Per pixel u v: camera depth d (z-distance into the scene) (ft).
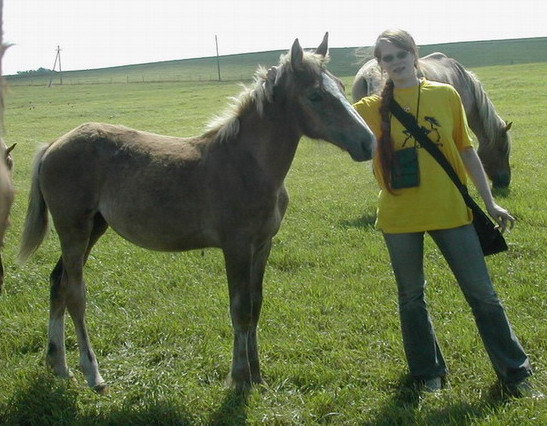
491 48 314.55
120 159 17.12
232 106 16.44
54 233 30.89
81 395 15.96
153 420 14.80
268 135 15.80
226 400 15.38
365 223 31.35
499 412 13.79
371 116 15.24
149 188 16.48
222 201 15.83
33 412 15.37
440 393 14.90
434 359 15.71
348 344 18.21
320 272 24.41
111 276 24.45
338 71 250.57
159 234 16.71
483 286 14.76
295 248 27.53
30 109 138.41
